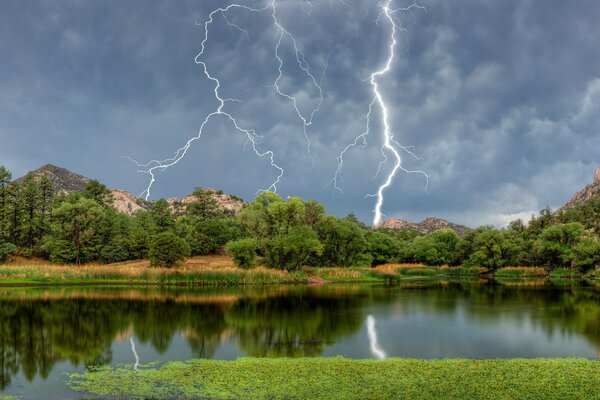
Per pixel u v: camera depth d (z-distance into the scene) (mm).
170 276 80250
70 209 105125
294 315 45531
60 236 105938
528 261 128750
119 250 109375
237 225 126938
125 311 47719
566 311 48750
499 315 45781
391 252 131625
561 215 173875
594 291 71312
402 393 21203
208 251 123625
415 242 140875
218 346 32094
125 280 80188
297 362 26891
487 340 34062
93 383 23594
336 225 106688
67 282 77938
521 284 87750
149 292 66188
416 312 47688
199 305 52438
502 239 124562
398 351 30719
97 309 48938
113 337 35125
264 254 97688
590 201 194000
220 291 68750
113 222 115625
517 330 37969
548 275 118312
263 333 36625
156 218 126500
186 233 121688
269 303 54625
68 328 38531
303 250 92250
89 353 30156
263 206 118375
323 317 44406
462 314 46500
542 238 124250
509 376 23766
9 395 22000
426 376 23781
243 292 67562
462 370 24938
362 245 109375
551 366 25828
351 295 64125
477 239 126625
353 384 22547
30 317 43844
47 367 26797
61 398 21547
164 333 36594
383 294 65750
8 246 103438
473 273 123812
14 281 74938
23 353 30188
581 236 118062
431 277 114125
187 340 34000
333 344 32781
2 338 34875
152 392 22016
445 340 34125
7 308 49312
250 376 24047
